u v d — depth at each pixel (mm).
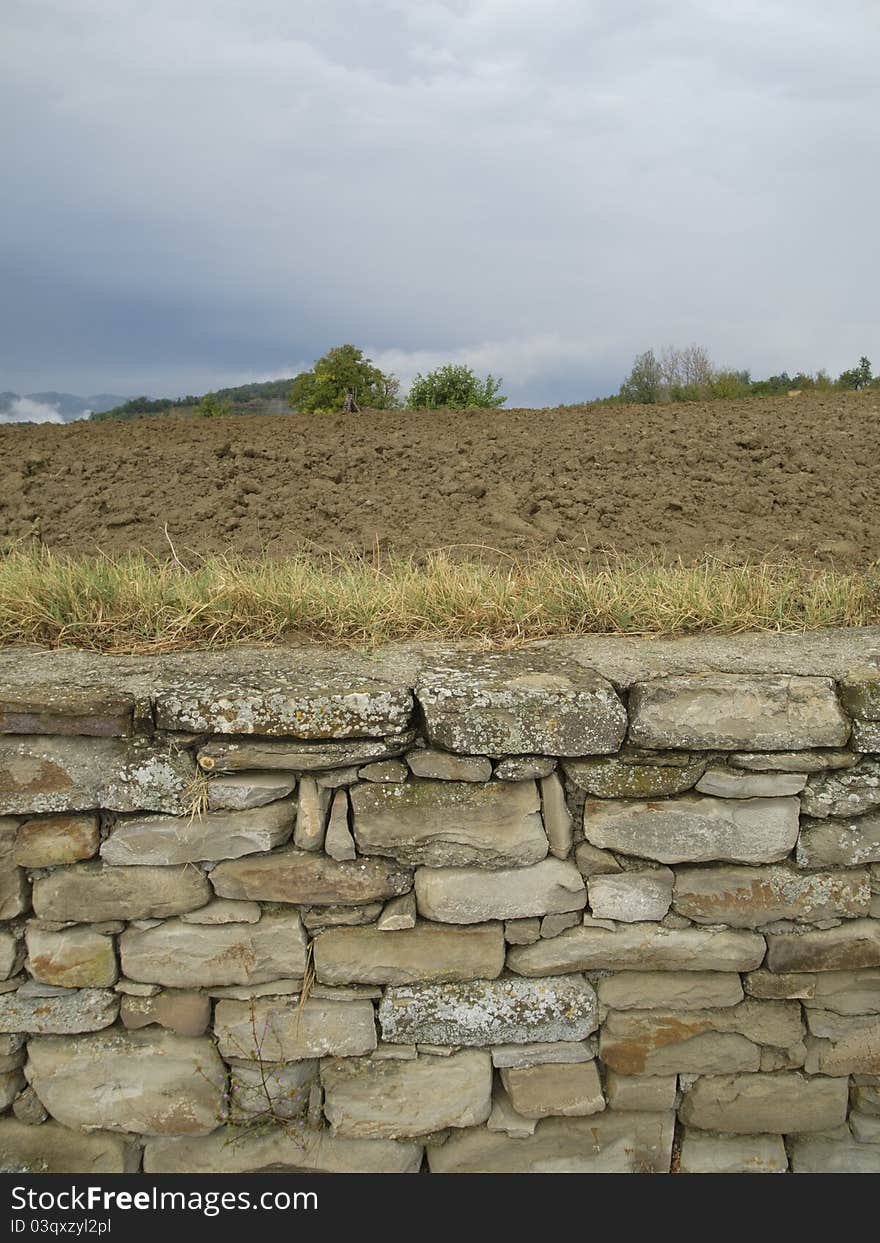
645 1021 2330
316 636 2799
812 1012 2348
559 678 2268
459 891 2230
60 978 2262
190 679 2291
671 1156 2436
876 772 2219
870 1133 2438
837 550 3840
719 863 2268
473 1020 2283
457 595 2973
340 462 5227
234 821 2184
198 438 6031
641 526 4250
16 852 2197
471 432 5957
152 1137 2375
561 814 2221
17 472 5117
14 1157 2377
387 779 2189
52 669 2412
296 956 2254
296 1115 2348
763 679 2207
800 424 5672
